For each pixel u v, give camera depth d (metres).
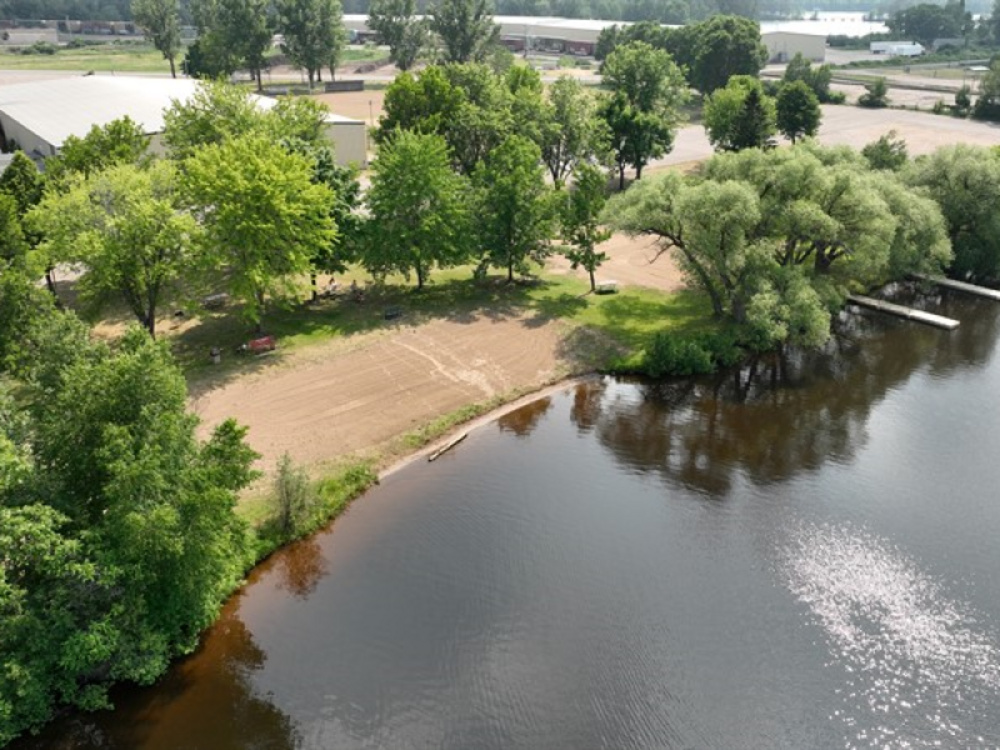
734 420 56.09
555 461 51.09
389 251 68.56
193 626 35.91
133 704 33.44
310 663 35.72
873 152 87.62
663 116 119.69
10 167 68.44
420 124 89.56
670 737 32.28
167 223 56.25
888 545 42.88
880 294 78.44
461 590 40.00
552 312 70.06
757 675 35.03
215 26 171.00
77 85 116.56
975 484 48.25
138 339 36.19
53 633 30.83
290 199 59.53
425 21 179.00
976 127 139.12
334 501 46.00
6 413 34.16
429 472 49.72
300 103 81.69
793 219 63.00
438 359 61.72
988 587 39.88
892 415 56.56
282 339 63.66
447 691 34.38
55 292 71.31
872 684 34.56
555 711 33.38
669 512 45.97
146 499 32.34
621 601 39.16
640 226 63.94
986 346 67.31
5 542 28.70
